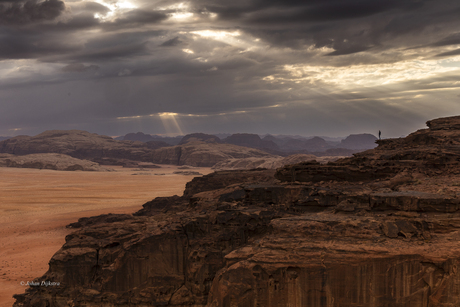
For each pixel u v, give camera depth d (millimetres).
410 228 27891
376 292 25875
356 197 34594
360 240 28047
